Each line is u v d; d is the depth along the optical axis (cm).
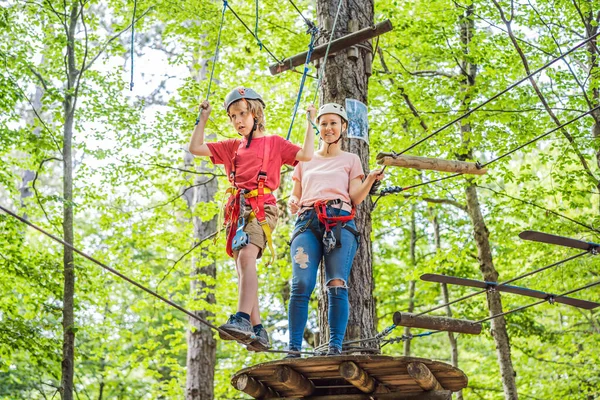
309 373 560
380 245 1789
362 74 768
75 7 1249
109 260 1287
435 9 1323
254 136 543
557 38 1298
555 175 1293
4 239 1152
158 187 1288
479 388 1664
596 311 1658
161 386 1491
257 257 523
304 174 588
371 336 687
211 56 1294
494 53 1327
